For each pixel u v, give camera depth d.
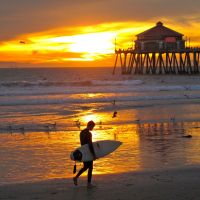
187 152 20.27
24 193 13.04
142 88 74.88
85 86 82.69
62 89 72.56
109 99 54.59
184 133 27.19
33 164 18.19
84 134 13.66
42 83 87.31
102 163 17.80
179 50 127.81
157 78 117.56
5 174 16.31
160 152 20.36
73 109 44.19
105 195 12.57
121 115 38.00
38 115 38.84
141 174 15.34
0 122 33.72
